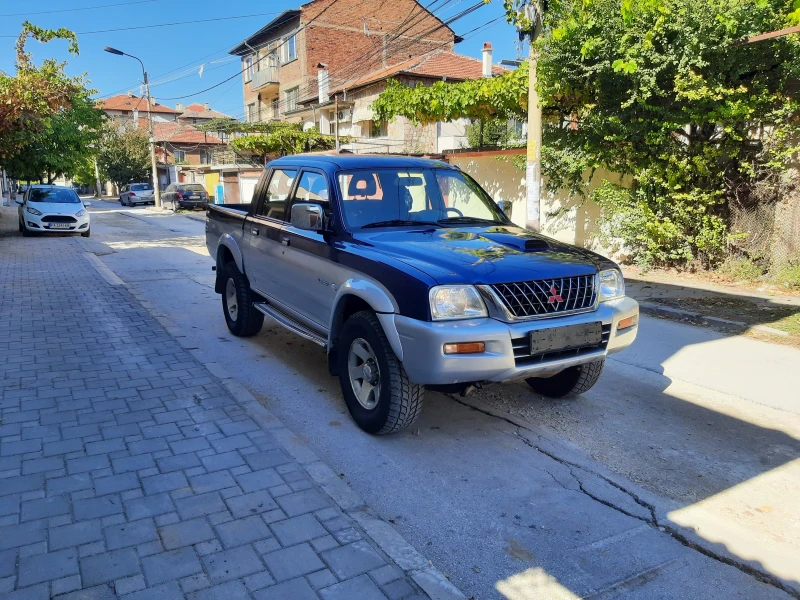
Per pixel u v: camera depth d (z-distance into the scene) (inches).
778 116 358.0
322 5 1424.7
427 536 126.3
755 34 327.6
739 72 350.0
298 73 1456.7
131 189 1745.8
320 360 247.1
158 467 143.2
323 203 200.1
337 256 183.0
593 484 149.5
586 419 190.7
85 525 118.7
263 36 1588.3
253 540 115.4
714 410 199.8
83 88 852.0
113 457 147.9
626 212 435.5
